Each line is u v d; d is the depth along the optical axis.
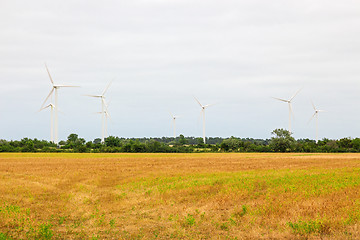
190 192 24.20
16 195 25.41
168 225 16.31
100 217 17.61
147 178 34.28
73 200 23.14
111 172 42.59
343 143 114.31
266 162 60.62
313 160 64.81
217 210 18.78
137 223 16.88
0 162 62.53
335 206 17.30
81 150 110.94
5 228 15.95
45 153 101.06
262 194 22.94
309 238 13.30
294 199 19.47
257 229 14.74
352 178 29.12
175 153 106.50
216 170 43.50
